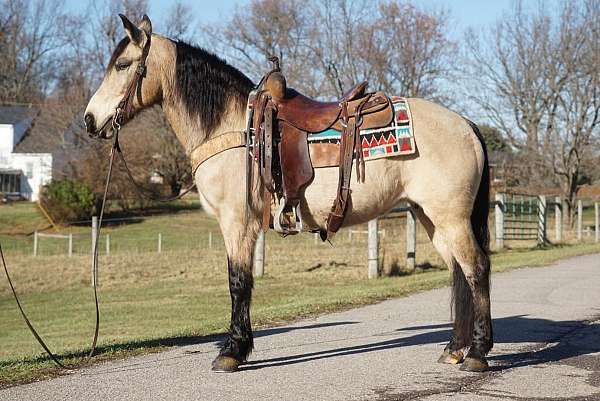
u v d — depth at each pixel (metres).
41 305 14.30
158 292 15.38
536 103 31.70
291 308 9.70
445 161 5.64
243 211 5.80
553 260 16.11
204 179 5.90
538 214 23.58
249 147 5.79
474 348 5.74
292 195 5.71
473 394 5.13
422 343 6.95
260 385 5.40
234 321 5.85
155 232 31.97
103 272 18.42
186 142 6.12
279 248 22.00
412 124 5.66
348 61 36.31
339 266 17.95
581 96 30.06
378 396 5.09
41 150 47.06
